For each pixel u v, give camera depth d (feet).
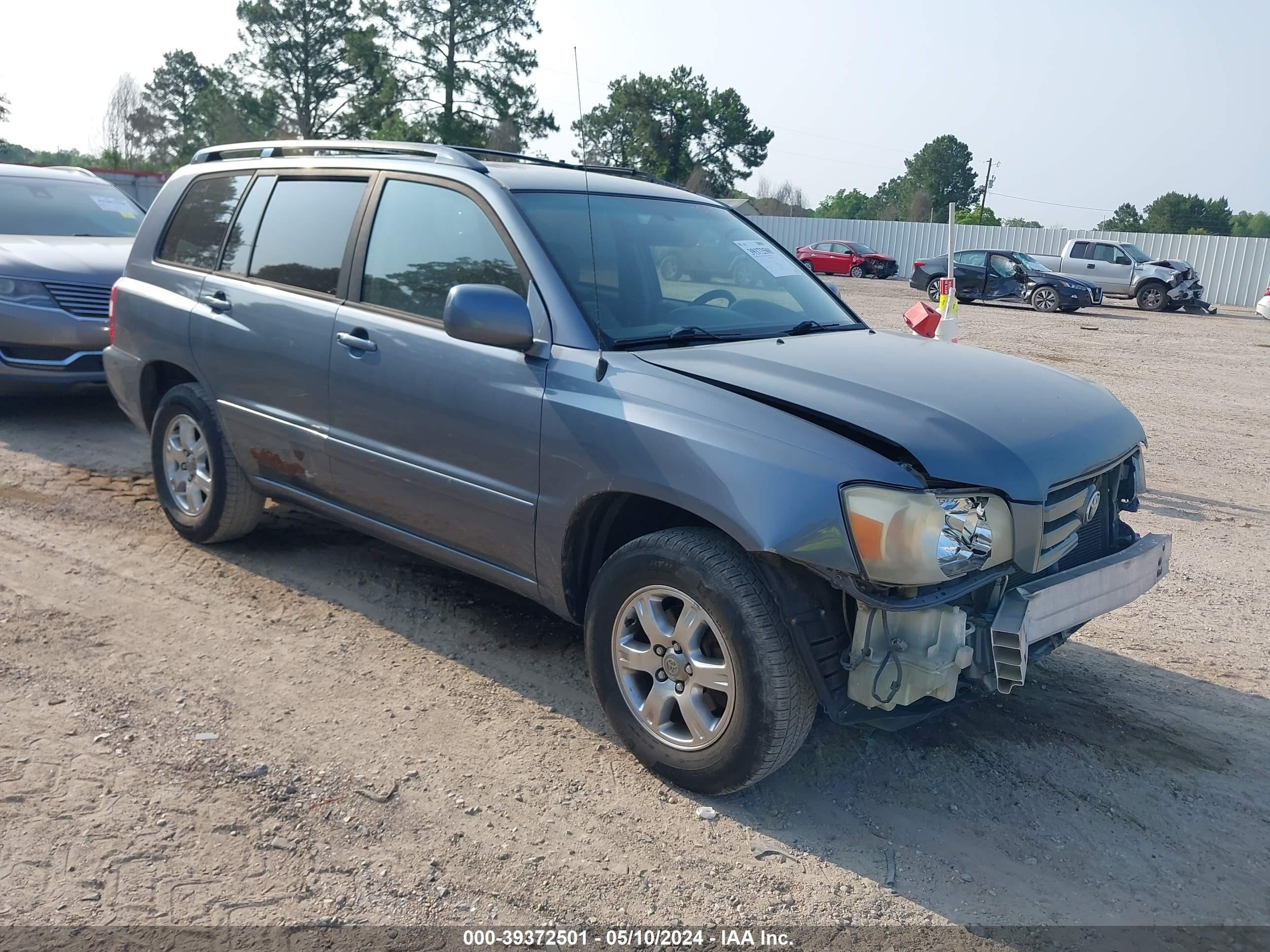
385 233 13.99
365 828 10.17
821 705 12.63
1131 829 10.89
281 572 16.63
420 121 163.12
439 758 11.49
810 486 9.65
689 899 9.45
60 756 11.12
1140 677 14.48
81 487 20.76
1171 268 88.74
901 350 12.83
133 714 12.09
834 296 15.46
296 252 15.23
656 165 230.89
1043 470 10.21
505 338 11.36
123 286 18.20
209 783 10.77
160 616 14.84
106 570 16.47
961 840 10.55
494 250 12.69
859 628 9.89
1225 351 56.85
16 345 24.54
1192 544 20.85
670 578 10.62
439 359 12.71
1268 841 10.80
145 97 278.05
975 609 10.31
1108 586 11.26
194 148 208.33
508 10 159.43
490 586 16.44
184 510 17.61
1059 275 81.66
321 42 177.17
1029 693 13.82
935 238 140.97
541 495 11.79
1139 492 12.75
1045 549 10.34
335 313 14.14
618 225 13.47
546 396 11.62
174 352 16.83
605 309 12.08
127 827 9.96
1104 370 46.39
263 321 15.11
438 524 13.25
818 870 9.95
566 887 9.51
